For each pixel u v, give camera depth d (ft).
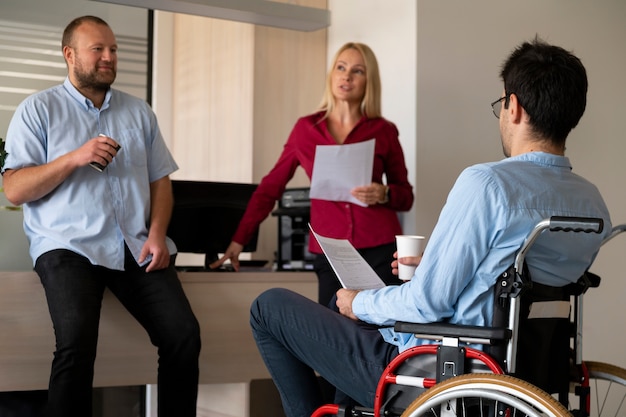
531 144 6.36
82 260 8.97
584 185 6.39
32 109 9.23
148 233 9.66
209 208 11.16
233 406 10.61
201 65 18.16
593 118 14.97
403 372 6.30
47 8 13.61
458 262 5.96
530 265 6.07
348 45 11.34
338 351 6.81
